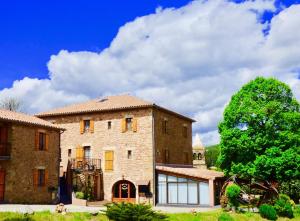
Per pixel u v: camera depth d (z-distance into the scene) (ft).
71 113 125.18
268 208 89.92
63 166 125.08
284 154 101.91
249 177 102.94
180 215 83.66
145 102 118.42
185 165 136.77
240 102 113.29
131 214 75.10
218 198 113.19
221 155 112.57
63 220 69.97
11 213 69.87
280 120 106.83
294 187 123.24
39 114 130.21
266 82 111.55
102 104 126.72
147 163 113.50
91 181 118.32
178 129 135.13
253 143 106.63
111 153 118.93
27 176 98.17
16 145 95.50
